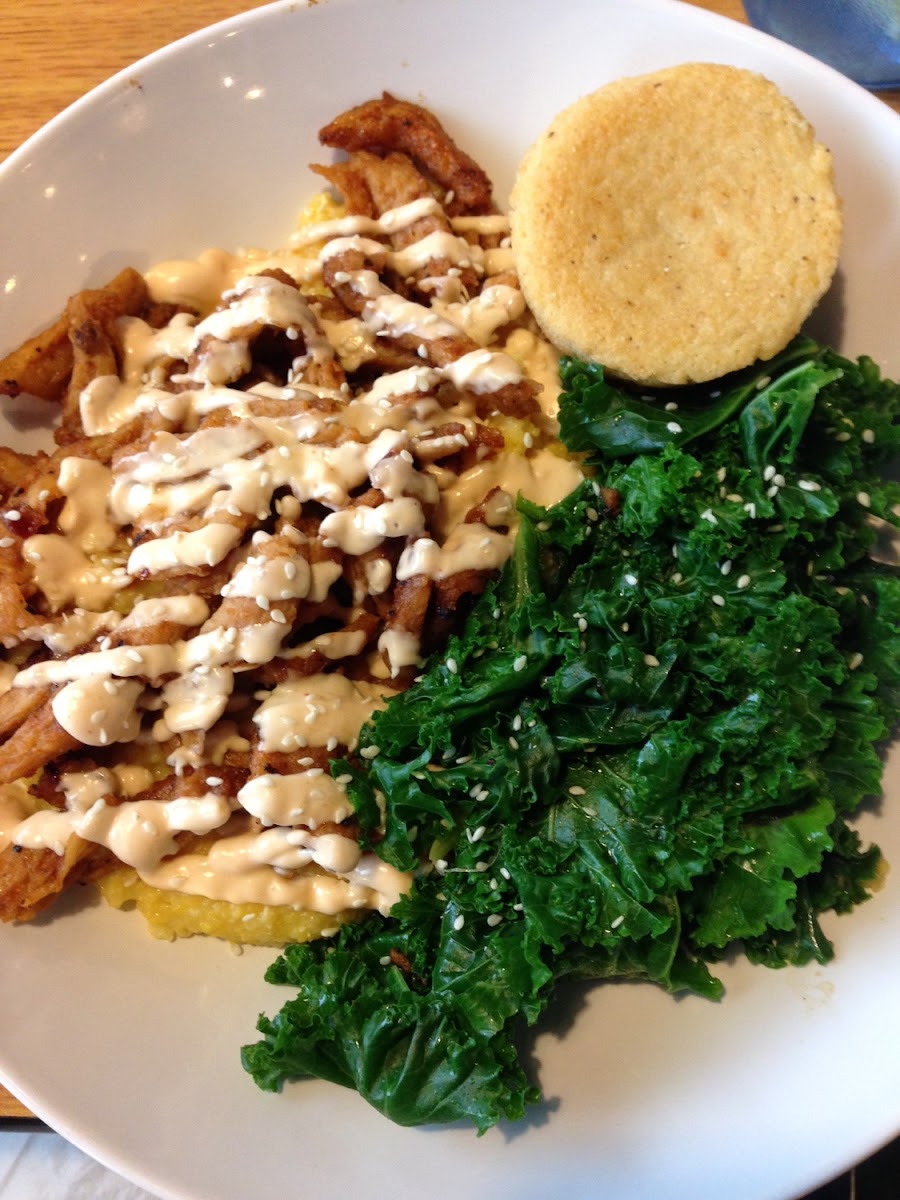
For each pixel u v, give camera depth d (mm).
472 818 240
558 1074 233
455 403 278
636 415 260
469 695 240
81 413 278
